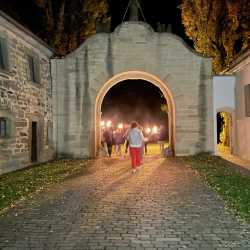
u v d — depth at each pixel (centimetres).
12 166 1480
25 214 787
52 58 2017
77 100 2011
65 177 1291
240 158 1880
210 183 1111
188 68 1991
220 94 2020
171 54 1995
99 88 2011
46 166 1606
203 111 1984
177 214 775
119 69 2003
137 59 2003
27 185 1116
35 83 1756
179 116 1991
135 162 1389
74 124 2009
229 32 2367
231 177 1216
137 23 2003
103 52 2005
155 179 1230
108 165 1639
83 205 864
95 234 648
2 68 1438
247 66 1773
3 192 1005
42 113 1852
